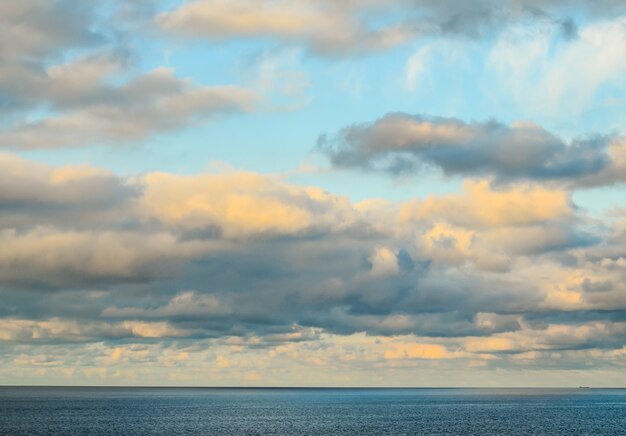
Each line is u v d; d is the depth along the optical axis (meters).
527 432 160.75
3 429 161.50
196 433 156.50
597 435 153.12
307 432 161.00
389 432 161.25
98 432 156.75
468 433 158.12
